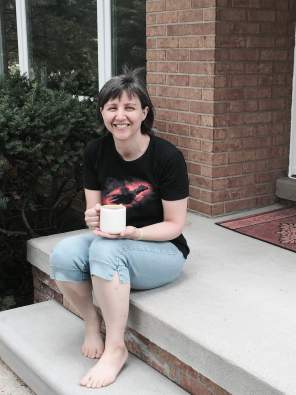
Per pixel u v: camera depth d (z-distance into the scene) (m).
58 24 5.08
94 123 3.63
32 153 3.35
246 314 2.38
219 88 3.65
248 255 3.10
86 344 2.60
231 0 3.57
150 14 4.02
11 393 2.74
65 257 2.38
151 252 2.41
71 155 3.57
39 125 3.38
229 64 3.66
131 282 2.47
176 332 2.26
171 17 3.84
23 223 4.05
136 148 2.45
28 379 2.69
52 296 3.32
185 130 3.90
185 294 2.57
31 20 5.48
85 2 4.70
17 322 3.04
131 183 2.51
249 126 3.87
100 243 2.32
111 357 2.38
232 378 2.02
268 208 4.07
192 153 3.88
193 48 3.71
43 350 2.71
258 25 3.74
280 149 4.09
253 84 3.81
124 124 2.36
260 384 1.91
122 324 2.36
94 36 4.66
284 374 1.92
